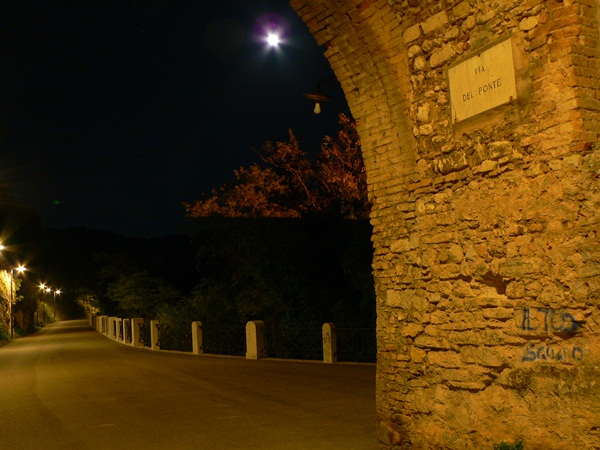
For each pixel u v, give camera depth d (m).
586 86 4.93
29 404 12.31
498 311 5.56
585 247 4.85
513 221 5.41
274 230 23.92
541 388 5.17
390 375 7.04
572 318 4.92
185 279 44.19
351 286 22.77
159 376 16.20
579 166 4.88
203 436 8.62
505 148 5.46
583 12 4.96
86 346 32.62
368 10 6.72
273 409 10.44
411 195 6.73
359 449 7.54
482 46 5.65
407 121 6.76
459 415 6.01
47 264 71.62
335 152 25.12
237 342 22.11
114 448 8.17
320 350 19.11
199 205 28.25
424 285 6.48
